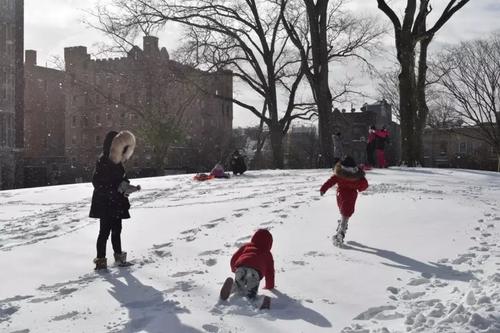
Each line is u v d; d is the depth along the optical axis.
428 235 8.80
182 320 5.17
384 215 10.52
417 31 28.33
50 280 6.99
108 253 8.45
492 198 12.98
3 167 53.41
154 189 18.06
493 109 49.06
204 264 7.44
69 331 5.08
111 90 88.00
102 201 7.43
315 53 32.03
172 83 45.22
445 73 47.56
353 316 5.23
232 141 77.75
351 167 8.52
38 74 101.44
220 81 43.25
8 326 5.27
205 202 13.73
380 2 28.73
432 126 53.31
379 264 7.13
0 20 52.19
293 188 16.11
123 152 7.50
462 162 82.31
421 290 6.00
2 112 52.75
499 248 7.76
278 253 7.84
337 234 8.32
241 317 5.24
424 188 15.01
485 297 5.18
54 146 103.38
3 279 7.07
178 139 49.78
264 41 41.12
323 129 31.80
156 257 8.02
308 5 31.89
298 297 5.84
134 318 5.32
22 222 12.03
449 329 4.56
